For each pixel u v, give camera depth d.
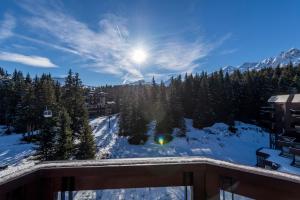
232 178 1.67
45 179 1.70
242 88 46.25
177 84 51.34
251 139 36.53
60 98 41.84
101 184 1.73
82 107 33.22
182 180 1.81
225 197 1.68
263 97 44.03
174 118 37.19
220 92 42.88
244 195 1.60
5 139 35.88
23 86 44.50
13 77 58.31
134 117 34.75
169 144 33.62
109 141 35.19
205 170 1.83
